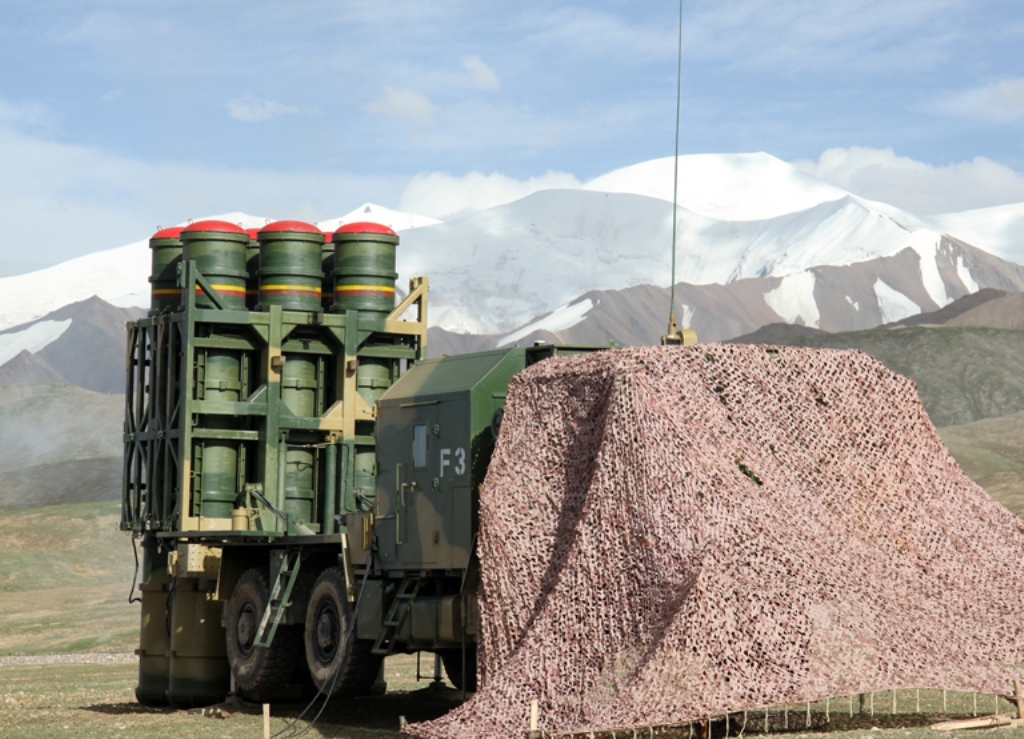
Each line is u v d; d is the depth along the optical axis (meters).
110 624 59.69
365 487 23.95
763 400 16.41
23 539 101.56
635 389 15.47
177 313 23.94
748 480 15.45
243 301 24.42
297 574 21.06
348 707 20.75
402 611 18.27
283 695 21.94
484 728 14.40
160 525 24.11
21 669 39.62
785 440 16.23
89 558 98.19
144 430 25.17
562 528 15.78
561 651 14.70
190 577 23.48
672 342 17.48
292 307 24.05
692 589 13.84
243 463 23.64
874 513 16.12
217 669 23.61
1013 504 77.06
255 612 21.83
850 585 14.72
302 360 24.16
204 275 24.11
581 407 16.20
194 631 23.69
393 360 24.80
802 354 16.98
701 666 13.51
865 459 16.56
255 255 25.64
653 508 14.80
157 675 24.47
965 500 16.69
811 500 15.81
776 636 13.84
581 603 14.83
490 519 16.17
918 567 15.66
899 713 16.03
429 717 18.86
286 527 22.78
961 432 133.50
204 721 19.50
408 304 24.66
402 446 18.67
